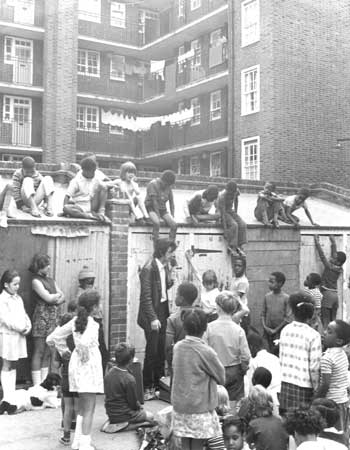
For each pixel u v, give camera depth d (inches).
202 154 1201.4
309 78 915.4
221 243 448.1
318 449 168.7
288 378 232.2
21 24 1114.7
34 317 337.4
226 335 251.1
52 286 342.6
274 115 877.8
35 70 1165.1
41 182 371.6
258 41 913.5
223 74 1066.7
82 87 1240.8
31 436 267.4
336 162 933.2
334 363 224.4
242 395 255.1
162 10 1325.0
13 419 294.2
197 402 196.2
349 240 551.5
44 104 1107.9
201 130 1194.0
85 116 1272.1
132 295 394.0
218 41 1115.9
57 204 432.5
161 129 1301.7
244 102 943.0
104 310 379.6
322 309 493.7
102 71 1272.1
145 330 337.7
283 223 509.4
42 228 356.5
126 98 1293.1
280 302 381.7
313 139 912.3
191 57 1186.6
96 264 378.3
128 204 388.2
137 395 310.2
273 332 378.9
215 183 639.1
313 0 926.4
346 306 547.8
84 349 241.9
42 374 339.0
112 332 376.5
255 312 479.5
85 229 373.1
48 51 1112.2
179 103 1277.1
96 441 262.1
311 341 228.7
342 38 956.6
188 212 433.1
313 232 526.9
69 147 1109.1
